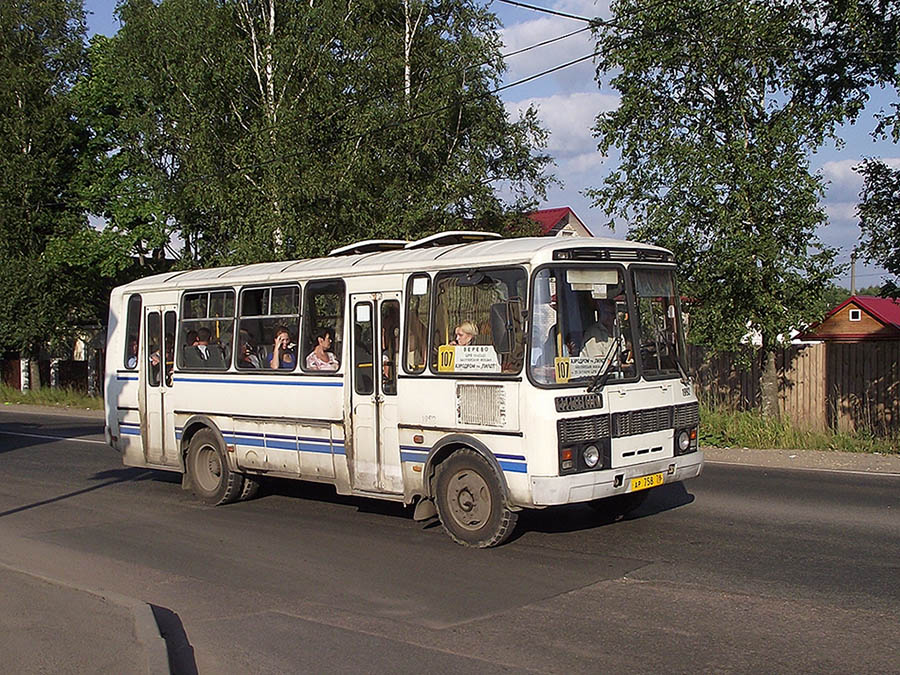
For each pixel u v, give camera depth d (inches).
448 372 357.4
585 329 340.5
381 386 386.3
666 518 399.5
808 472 529.3
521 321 333.4
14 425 983.6
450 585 307.3
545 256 333.7
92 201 1487.5
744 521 389.4
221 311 471.2
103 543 388.5
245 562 350.0
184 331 492.4
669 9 697.6
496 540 345.4
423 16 1096.2
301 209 983.0
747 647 237.9
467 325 353.1
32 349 1539.1
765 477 511.2
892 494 447.2
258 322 450.9
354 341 399.2
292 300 432.1
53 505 481.4
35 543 389.7
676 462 362.6
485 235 421.4
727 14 689.6
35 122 1460.4
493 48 1059.9
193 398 482.6
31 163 1434.5
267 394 440.5
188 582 323.6
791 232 685.9
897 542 345.7
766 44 692.1
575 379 334.3
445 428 358.0
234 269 478.9
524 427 328.8
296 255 976.9
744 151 686.5
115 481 560.4
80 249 1439.5
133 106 1353.3
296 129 991.6
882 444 635.5
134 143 1311.5
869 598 276.2
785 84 699.4
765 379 757.3
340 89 1028.5
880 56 655.1
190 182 1108.5
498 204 1049.5
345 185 967.0
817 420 804.0
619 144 735.7
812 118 681.6
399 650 246.5
